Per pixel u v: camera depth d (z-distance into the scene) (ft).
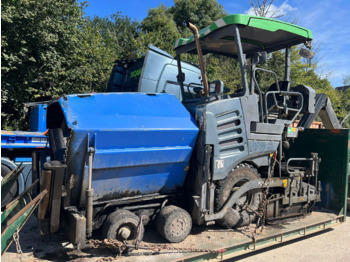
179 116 11.30
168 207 11.53
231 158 11.93
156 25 74.33
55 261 9.89
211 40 13.32
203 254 10.45
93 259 10.01
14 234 8.57
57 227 9.59
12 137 18.40
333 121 17.70
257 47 16.14
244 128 12.29
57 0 33.78
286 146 14.70
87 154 9.32
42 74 34.12
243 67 12.21
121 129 9.64
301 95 14.39
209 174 11.34
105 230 10.14
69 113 9.32
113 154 9.70
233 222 12.91
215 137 11.42
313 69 61.57
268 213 13.91
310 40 14.52
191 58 30.66
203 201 11.39
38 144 19.43
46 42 33.27
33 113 23.07
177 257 10.09
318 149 17.52
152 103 11.19
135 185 10.96
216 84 12.27
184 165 11.64
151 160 10.62
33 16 31.32
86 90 37.81
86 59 37.88
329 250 13.42
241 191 12.39
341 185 16.48
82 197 10.03
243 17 11.96
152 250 10.61
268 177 13.42
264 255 12.71
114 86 19.90
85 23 40.93
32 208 9.07
